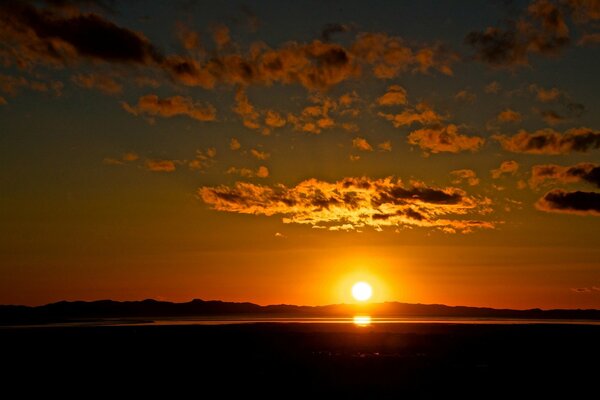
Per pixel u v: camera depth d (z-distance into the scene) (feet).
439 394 148.05
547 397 146.72
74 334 316.40
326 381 162.30
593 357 219.20
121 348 241.96
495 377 170.81
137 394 147.33
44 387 155.94
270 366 188.03
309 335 302.04
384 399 142.92
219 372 177.17
